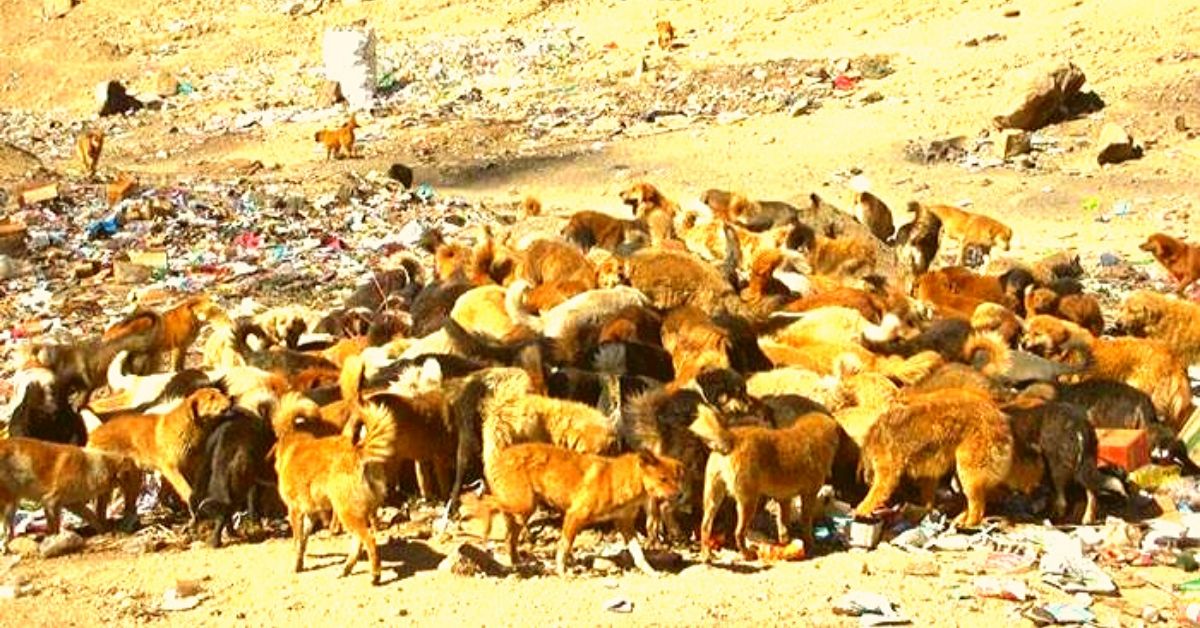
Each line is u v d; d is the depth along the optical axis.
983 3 42.75
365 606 10.41
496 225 25.53
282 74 47.34
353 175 31.03
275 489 12.29
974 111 34.25
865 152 32.78
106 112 45.22
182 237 23.62
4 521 11.73
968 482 11.99
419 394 12.15
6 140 42.19
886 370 13.61
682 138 35.00
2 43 52.34
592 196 30.92
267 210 25.67
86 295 20.66
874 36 42.16
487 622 10.08
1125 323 16.94
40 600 10.66
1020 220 28.05
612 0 49.50
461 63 45.44
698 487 11.59
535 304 15.80
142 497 13.06
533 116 38.38
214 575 11.12
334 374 13.77
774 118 36.03
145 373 15.56
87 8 54.59
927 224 22.80
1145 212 27.86
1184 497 12.81
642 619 10.07
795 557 11.36
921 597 10.68
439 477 12.35
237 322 15.91
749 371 13.86
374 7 52.53
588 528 11.94
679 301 15.90
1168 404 14.48
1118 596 10.91
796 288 17.28
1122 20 38.91
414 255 20.72
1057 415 12.30
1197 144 31.48
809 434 11.44
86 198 26.36
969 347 14.37
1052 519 12.50
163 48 51.53
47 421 13.21
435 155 35.56
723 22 45.44
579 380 12.77
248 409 12.18
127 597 10.71
